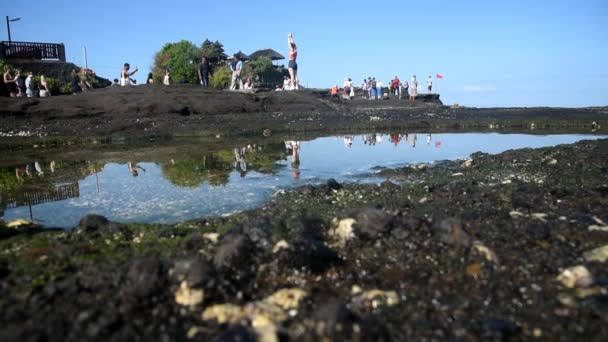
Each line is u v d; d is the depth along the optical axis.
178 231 4.85
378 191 6.85
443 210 5.39
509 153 10.34
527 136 16.58
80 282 3.39
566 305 3.15
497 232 4.54
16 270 3.79
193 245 4.30
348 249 4.22
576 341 2.76
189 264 3.40
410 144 14.20
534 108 28.70
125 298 3.14
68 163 10.53
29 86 23.08
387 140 15.44
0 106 17.83
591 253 4.04
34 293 3.31
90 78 33.00
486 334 2.84
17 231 5.20
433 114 24.75
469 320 3.02
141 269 3.38
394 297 3.29
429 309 3.17
